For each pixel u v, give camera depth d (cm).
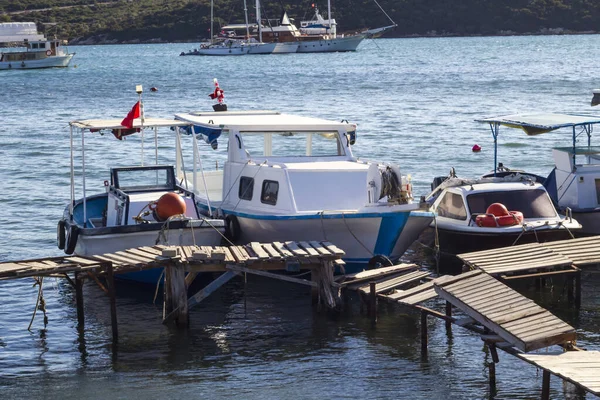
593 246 2673
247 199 2986
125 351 2262
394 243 2766
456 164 5250
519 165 5166
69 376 2097
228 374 2094
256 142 3123
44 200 4378
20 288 2830
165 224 2736
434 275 2934
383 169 2723
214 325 2453
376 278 2538
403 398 1942
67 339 2361
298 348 2262
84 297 2753
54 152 6081
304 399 1942
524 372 2073
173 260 2388
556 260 2523
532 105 8950
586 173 3216
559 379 2020
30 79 15938
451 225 2995
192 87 13150
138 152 5984
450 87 11725
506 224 2897
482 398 1938
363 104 9512
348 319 2478
